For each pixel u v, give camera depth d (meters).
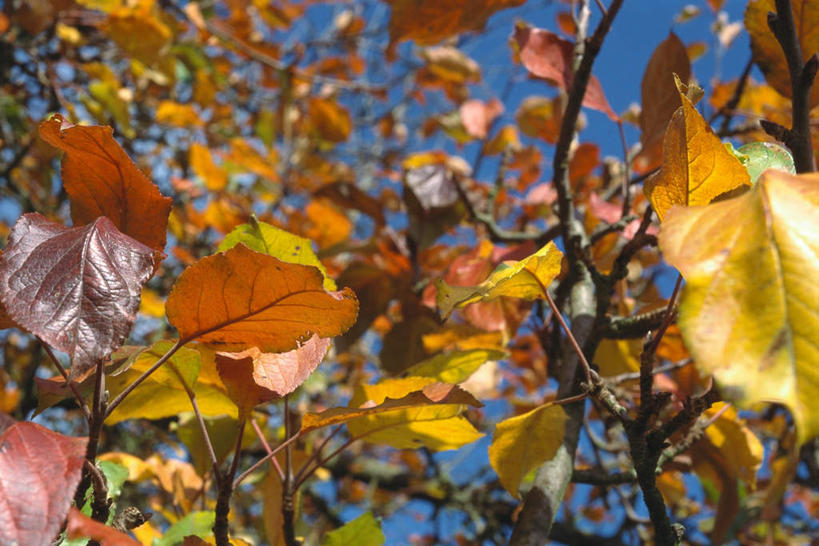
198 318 0.50
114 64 1.72
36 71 1.33
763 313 0.41
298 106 1.95
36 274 0.46
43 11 1.27
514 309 0.81
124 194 0.52
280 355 0.54
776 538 1.48
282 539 0.62
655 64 0.72
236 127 1.91
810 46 0.60
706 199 0.49
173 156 1.82
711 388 0.53
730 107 0.90
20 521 0.43
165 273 1.62
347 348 0.96
